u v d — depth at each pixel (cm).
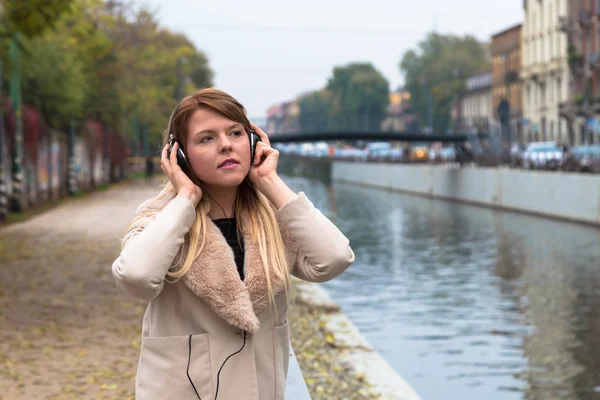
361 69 16662
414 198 6022
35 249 1752
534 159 4294
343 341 838
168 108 6981
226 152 249
